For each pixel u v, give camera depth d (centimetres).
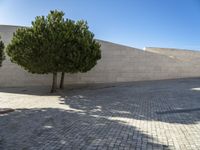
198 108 1145
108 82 2409
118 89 1952
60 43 1666
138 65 2462
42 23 1709
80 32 1820
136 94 1650
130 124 855
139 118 959
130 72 2444
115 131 760
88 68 1853
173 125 840
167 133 738
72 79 2359
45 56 1658
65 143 647
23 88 2186
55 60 1678
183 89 1808
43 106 1297
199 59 2692
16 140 679
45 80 2347
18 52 1708
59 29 1709
